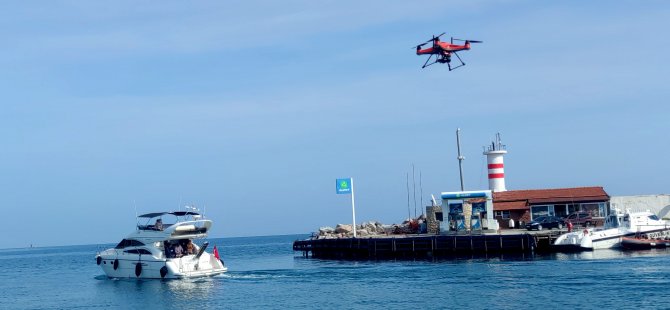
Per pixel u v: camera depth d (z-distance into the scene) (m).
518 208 77.31
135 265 56.66
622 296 40.31
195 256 56.47
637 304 38.06
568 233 64.44
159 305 45.75
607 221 66.50
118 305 46.78
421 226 81.38
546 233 65.56
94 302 48.72
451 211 74.12
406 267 59.59
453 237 67.12
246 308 42.97
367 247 72.12
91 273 84.75
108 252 58.69
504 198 79.00
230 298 47.06
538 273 50.38
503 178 87.19
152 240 56.41
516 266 55.56
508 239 64.81
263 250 150.88
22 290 62.41
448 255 67.56
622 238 63.53
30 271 98.06
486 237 65.69
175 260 55.38
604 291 42.03
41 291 59.91
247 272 59.78
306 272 58.88
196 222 56.06
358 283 51.34
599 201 76.69
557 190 79.81
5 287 66.31
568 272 49.81
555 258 60.66
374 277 54.06
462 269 55.78
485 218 73.06
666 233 64.25
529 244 64.00
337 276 55.69
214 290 50.75
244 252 141.75
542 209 77.38
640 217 64.50
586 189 79.44
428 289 46.78
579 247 63.25
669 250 62.44
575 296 41.16
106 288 54.91
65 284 65.69
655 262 52.88
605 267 51.28
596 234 63.72
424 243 68.38
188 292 50.25
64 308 47.09
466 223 73.31
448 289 46.28
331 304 43.06
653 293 40.66
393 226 94.88
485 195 73.06
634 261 54.09
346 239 75.25
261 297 46.94
